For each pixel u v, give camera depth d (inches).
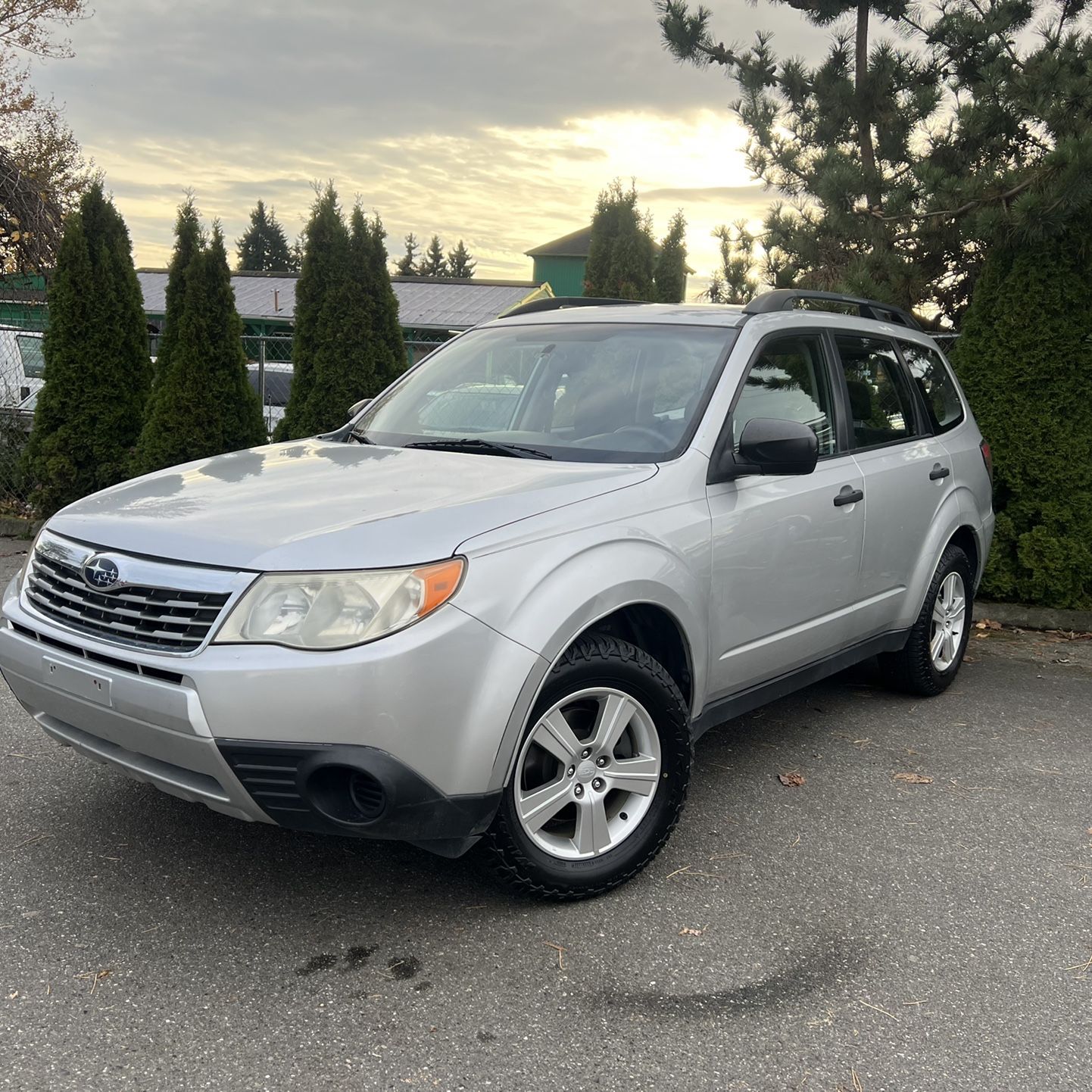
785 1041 98.2
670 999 104.3
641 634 135.3
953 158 327.6
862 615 175.3
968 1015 103.1
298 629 101.5
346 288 345.1
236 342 360.8
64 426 367.2
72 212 367.6
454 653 105.2
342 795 105.1
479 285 1408.7
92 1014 99.1
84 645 111.1
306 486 125.4
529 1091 90.3
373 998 103.1
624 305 179.6
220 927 115.6
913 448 191.3
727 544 138.5
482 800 109.3
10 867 127.6
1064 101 267.0
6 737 170.7
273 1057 93.7
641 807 128.0
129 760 113.0
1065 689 222.4
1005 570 285.0
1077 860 138.6
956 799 158.4
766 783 163.0
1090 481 279.4
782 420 135.2
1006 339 282.8
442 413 162.6
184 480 134.0
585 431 146.2
